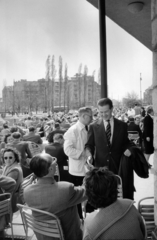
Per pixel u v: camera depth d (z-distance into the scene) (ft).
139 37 23.35
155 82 7.20
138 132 28.22
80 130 12.14
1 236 10.24
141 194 17.03
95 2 17.01
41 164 7.17
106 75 15.64
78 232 7.83
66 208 7.42
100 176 5.32
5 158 11.92
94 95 344.08
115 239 4.94
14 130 23.62
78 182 12.35
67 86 300.40
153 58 7.27
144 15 18.74
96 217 5.21
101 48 15.61
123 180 9.98
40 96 286.66
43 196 7.17
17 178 11.55
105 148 10.31
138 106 58.03
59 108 280.31
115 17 19.03
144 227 5.54
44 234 7.36
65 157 14.58
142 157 9.91
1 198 10.00
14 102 272.51
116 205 5.27
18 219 13.05
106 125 10.47
